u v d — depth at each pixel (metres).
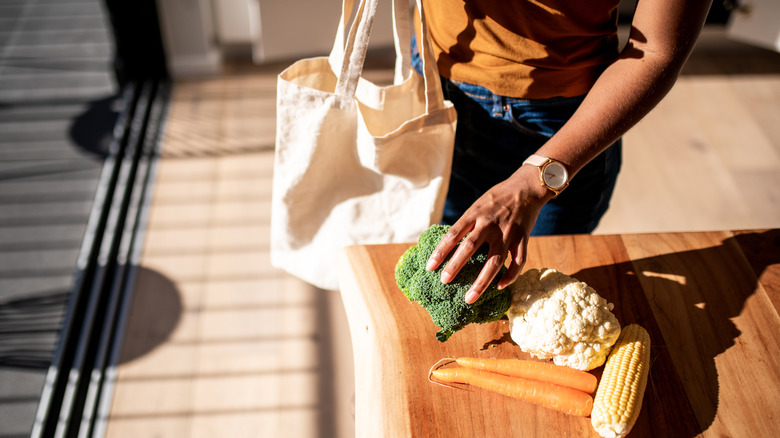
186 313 2.02
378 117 1.10
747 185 2.56
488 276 0.83
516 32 1.02
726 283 1.03
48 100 2.79
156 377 1.85
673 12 0.88
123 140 2.61
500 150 1.20
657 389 0.89
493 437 0.83
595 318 0.86
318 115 1.05
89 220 2.29
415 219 1.16
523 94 1.09
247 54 3.14
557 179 0.91
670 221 2.39
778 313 0.99
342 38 1.08
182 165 2.54
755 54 3.29
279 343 1.95
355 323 0.99
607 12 1.00
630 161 2.65
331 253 1.21
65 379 1.84
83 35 3.19
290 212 1.18
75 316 1.98
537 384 0.86
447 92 1.17
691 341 0.95
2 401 1.76
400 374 0.89
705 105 2.96
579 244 1.09
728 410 0.87
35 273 2.10
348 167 1.13
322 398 1.81
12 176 2.43
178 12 2.82
